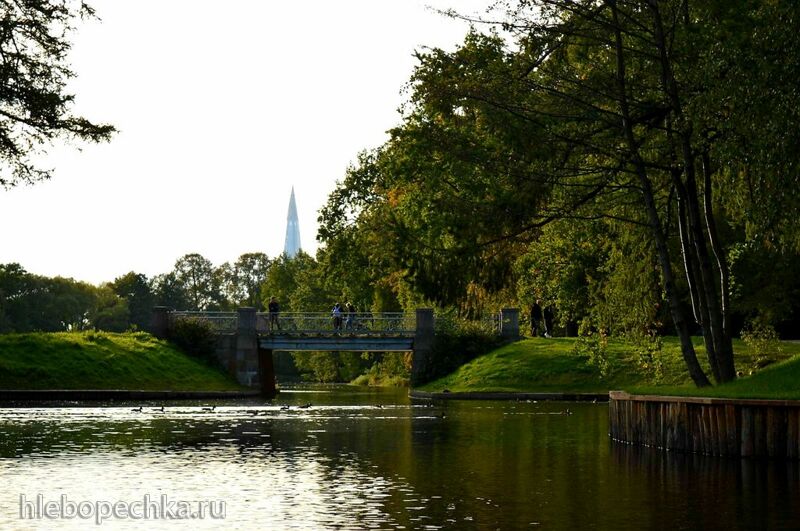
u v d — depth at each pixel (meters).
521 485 19.97
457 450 26.69
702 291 31.92
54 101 48.59
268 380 78.44
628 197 33.59
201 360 75.31
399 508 17.31
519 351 67.88
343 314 76.44
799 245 26.23
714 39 27.73
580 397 57.69
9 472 21.97
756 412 23.47
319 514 16.75
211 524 15.98
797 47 23.88
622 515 16.67
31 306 178.25
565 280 54.09
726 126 25.33
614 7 29.92
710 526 15.75
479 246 31.47
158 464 23.50
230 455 25.50
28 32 48.34
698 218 30.64
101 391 58.78
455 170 31.44
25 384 60.12
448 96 30.56
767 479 20.48
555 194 32.34
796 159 23.77
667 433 25.66
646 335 37.22
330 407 50.16
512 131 29.88
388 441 29.58
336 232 85.88
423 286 32.03
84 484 20.12
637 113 31.02
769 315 49.72
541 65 31.52
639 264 35.50
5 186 49.75
